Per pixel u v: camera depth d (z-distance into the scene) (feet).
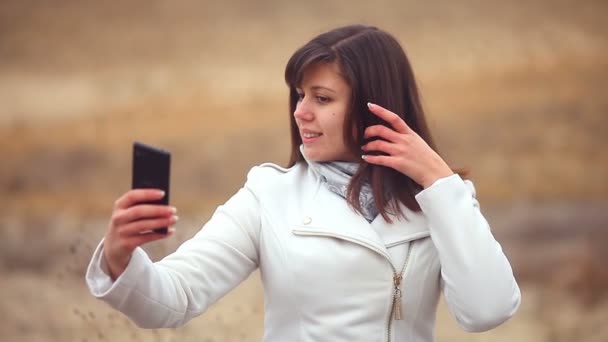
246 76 193.88
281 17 246.88
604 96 137.39
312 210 16.38
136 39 232.73
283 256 16.07
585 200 90.38
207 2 258.57
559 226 80.59
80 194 111.34
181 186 113.29
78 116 163.32
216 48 223.71
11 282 59.93
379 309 16.07
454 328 47.96
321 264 15.94
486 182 103.81
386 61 16.87
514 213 86.38
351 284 15.97
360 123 16.66
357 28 16.99
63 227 84.17
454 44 190.70
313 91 16.61
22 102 178.70
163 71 203.21
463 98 143.23
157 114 160.66
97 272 14.34
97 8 256.93
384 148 16.15
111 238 13.88
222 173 118.83
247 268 16.40
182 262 15.67
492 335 46.83
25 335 43.50
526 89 145.79
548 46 180.55
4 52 224.94
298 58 16.52
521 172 106.73
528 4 211.20
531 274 65.67
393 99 16.85
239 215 16.40
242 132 140.15
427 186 16.02
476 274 15.67
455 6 219.41
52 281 59.57
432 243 16.58
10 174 123.54
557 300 57.16
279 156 126.41
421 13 221.46
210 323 37.70
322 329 15.93
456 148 118.21
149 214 13.64
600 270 61.98
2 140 145.18
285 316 16.22
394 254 16.29
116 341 30.55
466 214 15.84
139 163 14.08
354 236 15.99
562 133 121.29
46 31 241.14
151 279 14.57
